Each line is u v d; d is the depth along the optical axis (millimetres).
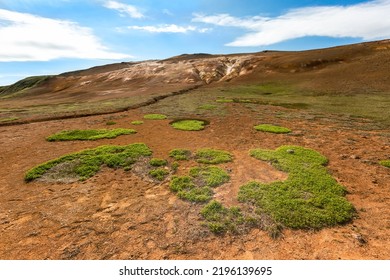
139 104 30578
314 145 13477
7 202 8070
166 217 7094
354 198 7965
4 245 6117
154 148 13156
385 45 64750
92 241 6203
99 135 15852
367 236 6215
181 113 23828
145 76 86562
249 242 6094
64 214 7340
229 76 73875
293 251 5793
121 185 9086
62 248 5984
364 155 11789
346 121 19562
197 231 6457
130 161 11055
